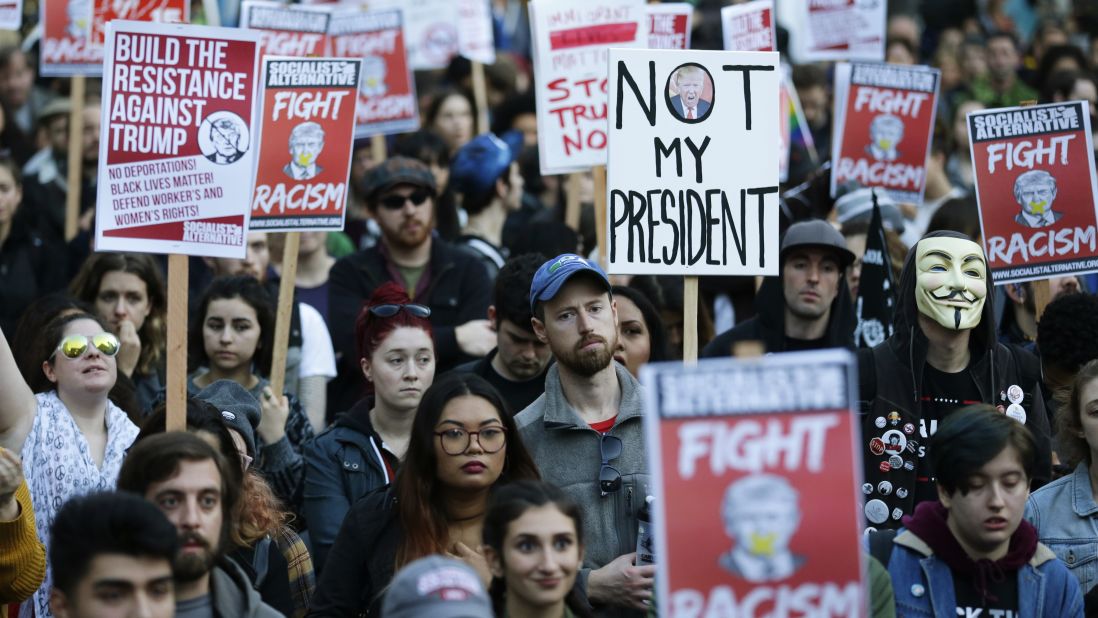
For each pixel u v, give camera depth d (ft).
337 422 44.19
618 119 40.65
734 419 26.45
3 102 75.51
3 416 37.68
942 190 71.72
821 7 73.26
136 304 50.60
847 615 26.18
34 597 37.60
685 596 26.16
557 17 53.52
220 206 39.99
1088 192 48.24
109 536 28.07
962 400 41.29
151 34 39.81
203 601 31.86
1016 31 109.40
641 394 38.93
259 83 40.45
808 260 49.19
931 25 107.34
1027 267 48.47
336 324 55.57
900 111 60.95
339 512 42.78
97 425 40.57
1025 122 48.52
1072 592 33.76
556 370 39.45
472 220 64.80
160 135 39.78
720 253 40.68
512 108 83.05
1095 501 38.27
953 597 33.40
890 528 40.50
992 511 32.71
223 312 48.78
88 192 72.08
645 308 46.80
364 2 85.20
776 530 26.27
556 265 38.70
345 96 49.08
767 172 40.88
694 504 26.32
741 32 62.80
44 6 65.67
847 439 26.37
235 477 36.14
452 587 27.58
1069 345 43.47
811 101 87.04
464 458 35.60
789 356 26.61
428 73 91.97
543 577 31.40
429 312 44.60
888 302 49.78
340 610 36.24
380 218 56.39
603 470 37.86
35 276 63.16
